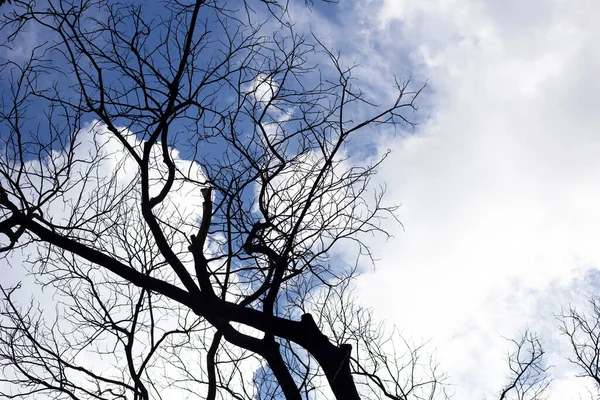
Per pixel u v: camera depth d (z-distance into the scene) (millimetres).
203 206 6594
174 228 6551
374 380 7379
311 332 6254
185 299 6359
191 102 6152
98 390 6828
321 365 6129
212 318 6559
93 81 6199
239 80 6312
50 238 6391
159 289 6395
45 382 6594
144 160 6285
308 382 6484
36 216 6363
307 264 6387
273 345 6449
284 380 6246
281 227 6512
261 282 6930
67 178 6418
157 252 7219
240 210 6492
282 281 6387
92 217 6883
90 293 7387
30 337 6828
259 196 6469
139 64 6105
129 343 6691
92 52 6137
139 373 6574
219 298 6465
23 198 6242
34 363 6906
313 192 6281
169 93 6117
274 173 6430
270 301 6359
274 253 6535
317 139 6449
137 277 6410
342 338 7996
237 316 6309
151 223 6410
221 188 6445
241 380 7066
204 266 6434
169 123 6258
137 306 6742
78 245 6438
